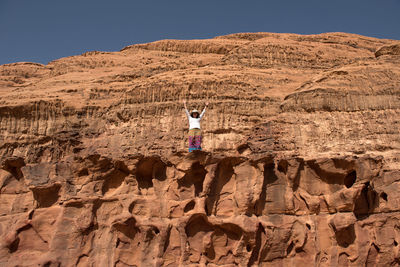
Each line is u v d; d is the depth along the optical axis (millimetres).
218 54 27719
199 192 14789
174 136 16641
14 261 13852
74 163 15383
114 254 13852
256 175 14312
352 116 16734
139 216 14430
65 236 14180
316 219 14203
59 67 26047
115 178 15445
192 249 13773
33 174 15531
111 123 17703
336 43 28203
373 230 13945
